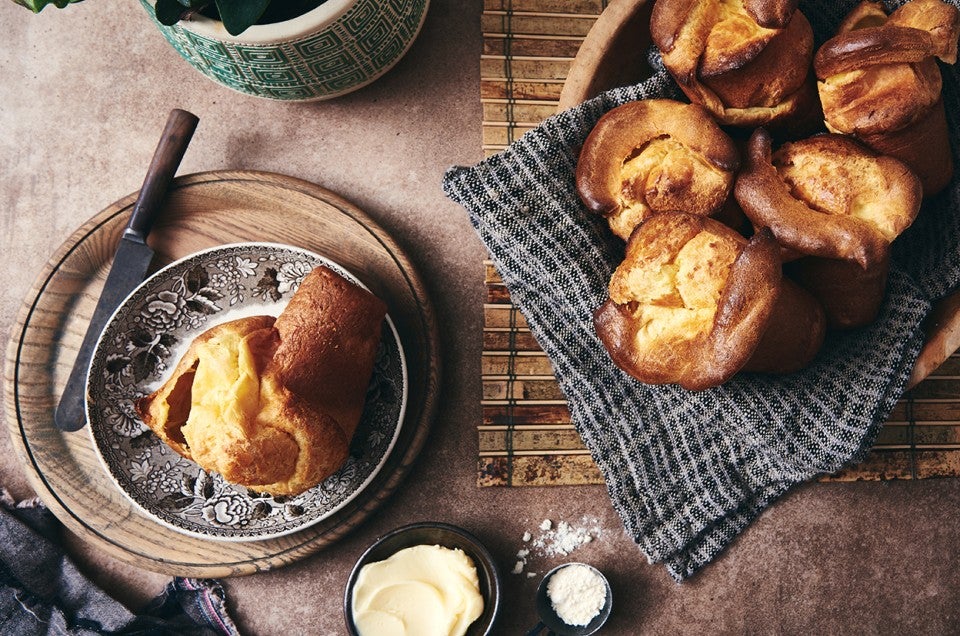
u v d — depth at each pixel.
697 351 0.60
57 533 0.74
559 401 0.74
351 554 0.74
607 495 0.74
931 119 0.62
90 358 0.72
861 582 0.74
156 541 0.72
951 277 0.66
